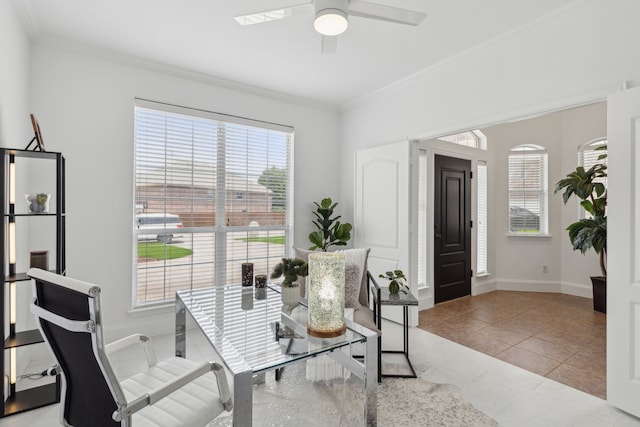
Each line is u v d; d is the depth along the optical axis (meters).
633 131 1.87
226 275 3.49
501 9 2.20
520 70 2.45
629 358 1.89
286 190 3.96
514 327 3.33
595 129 4.39
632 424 1.82
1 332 1.81
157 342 2.89
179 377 1.19
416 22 1.99
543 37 2.32
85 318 1.06
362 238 3.85
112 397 1.08
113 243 2.85
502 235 4.88
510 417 1.87
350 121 4.18
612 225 1.97
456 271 4.40
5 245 1.83
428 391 2.14
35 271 1.23
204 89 3.32
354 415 1.90
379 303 2.30
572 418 1.87
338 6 1.83
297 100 3.94
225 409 1.32
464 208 4.48
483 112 2.70
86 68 2.74
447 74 2.99
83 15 2.29
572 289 4.57
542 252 4.75
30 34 2.45
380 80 3.42
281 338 1.51
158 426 1.16
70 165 2.67
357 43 2.66
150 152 3.05
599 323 3.44
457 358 2.63
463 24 2.38
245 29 2.47
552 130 4.71
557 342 2.95
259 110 3.70
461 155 4.43
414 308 3.34
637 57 1.91
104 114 2.81
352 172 4.16
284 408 1.96
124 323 2.91
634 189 1.88
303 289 2.49
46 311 1.16
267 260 3.79
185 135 3.24
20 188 2.30
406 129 3.41
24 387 2.13
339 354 1.63
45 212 1.99
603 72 2.03
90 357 1.09
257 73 3.25
